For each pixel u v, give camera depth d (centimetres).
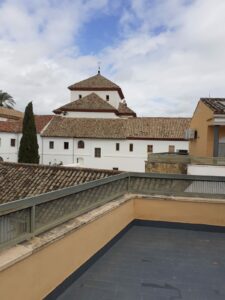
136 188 772
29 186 1065
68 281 451
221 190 736
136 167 3397
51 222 430
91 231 521
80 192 511
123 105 4544
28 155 3189
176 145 3319
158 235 705
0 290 310
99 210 564
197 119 1884
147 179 766
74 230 455
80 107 3925
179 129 3412
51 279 404
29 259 356
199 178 739
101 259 562
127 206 714
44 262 387
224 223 726
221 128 1503
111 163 3444
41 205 404
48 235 405
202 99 1723
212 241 674
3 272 313
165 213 753
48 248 394
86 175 1081
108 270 519
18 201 352
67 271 447
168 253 603
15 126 3731
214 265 556
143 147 3391
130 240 666
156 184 762
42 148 3544
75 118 3766
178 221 747
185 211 743
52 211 432
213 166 1221
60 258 425
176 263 559
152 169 1534
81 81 4484
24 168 1204
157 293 451
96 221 540
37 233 396
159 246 638
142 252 604
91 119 3716
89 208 550
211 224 732
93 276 494
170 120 3591
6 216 339
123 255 584
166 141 3338
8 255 330
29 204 371
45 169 1173
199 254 603
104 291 451
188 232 728
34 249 359
